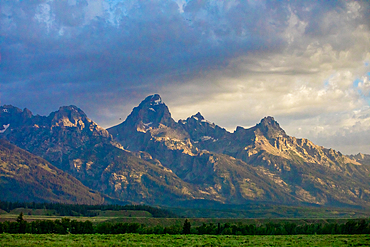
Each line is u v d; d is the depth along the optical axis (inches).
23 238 5954.7
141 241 5693.9
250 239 6205.7
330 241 5812.0
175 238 6254.9
